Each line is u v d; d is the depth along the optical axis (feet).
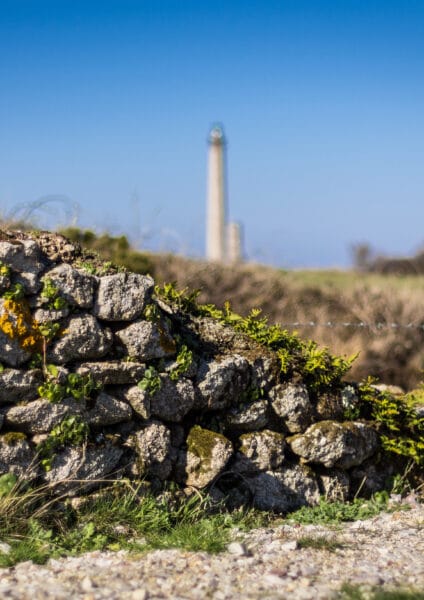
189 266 52.44
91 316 20.52
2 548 17.79
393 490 24.90
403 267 76.28
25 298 19.72
